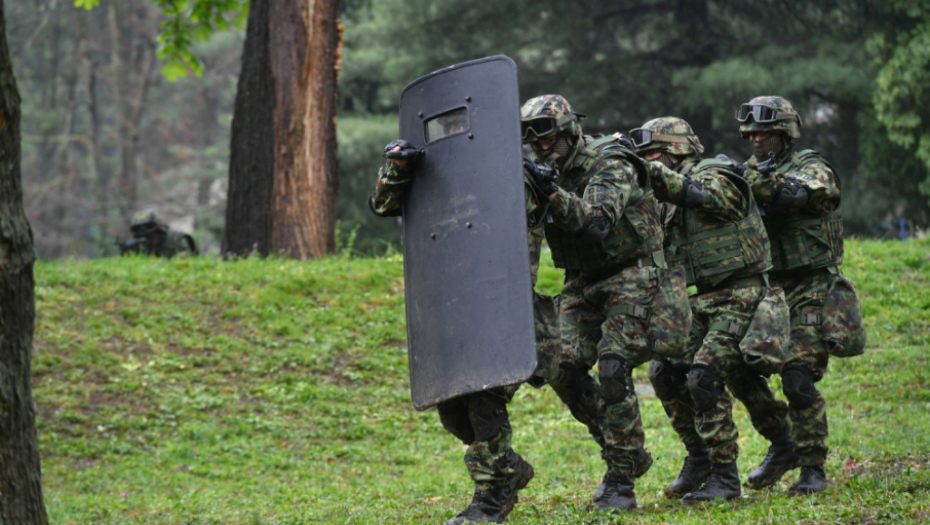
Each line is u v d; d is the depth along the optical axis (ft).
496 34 175.83
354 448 64.34
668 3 175.52
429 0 175.63
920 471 37.93
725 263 38.47
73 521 46.47
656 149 39.37
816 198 39.50
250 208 102.12
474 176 32.12
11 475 26.37
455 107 32.65
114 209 269.64
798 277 41.29
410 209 33.81
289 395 71.51
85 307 80.59
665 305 35.55
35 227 256.11
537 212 32.73
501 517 33.65
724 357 38.11
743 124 41.47
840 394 64.03
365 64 180.65
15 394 26.55
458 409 35.29
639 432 35.78
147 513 48.60
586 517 34.27
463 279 32.01
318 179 102.22
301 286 87.10
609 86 174.19
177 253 103.30
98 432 65.10
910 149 157.69
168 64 102.17
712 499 37.58
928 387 63.87
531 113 34.14
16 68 300.61
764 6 171.42
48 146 294.66
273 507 48.24
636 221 35.55
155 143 299.58
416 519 38.45
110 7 287.28
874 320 77.46
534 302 33.40
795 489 38.55
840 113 170.91
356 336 80.48
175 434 65.87
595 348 37.65
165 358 74.69
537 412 70.08
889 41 155.53
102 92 325.21
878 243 96.73
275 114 101.55
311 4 101.50
